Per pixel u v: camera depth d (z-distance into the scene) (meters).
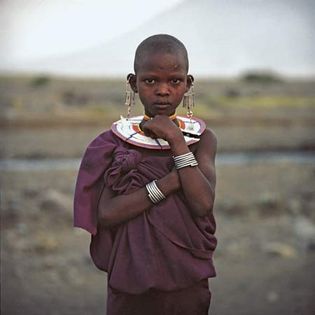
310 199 14.56
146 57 3.64
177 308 3.76
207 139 3.88
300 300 8.48
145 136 3.78
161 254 3.66
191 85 3.85
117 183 3.71
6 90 32.44
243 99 31.56
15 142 21.39
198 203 3.60
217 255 10.72
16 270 9.87
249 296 8.76
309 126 25.11
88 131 24.16
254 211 13.56
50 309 8.37
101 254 3.81
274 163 18.73
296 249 11.07
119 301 3.79
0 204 13.30
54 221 12.49
